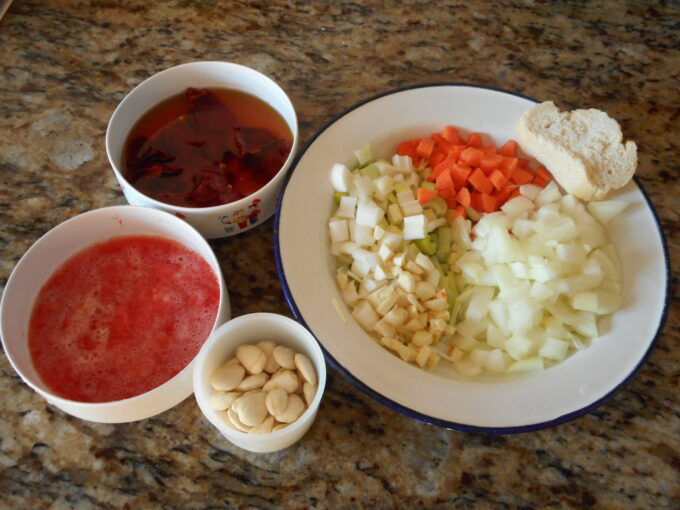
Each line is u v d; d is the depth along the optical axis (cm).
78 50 48
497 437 34
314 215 37
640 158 44
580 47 49
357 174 39
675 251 40
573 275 36
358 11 50
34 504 32
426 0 51
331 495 33
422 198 39
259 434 30
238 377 32
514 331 36
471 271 37
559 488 33
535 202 40
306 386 31
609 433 35
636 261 36
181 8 50
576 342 35
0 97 45
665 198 42
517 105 41
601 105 46
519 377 34
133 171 38
